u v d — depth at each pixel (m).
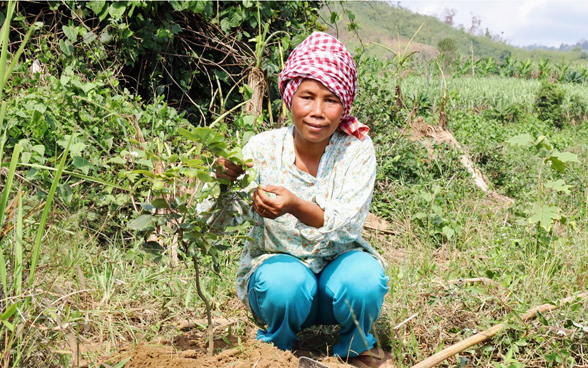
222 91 6.14
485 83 20.17
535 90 17.67
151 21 5.59
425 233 4.50
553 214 4.05
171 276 3.28
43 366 2.22
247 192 2.51
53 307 2.37
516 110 13.67
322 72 2.38
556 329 2.80
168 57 5.78
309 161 2.64
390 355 2.82
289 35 6.14
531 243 4.13
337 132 2.67
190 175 2.16
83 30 5.21
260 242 2.71
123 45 5.40
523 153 7.47
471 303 3.13
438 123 7.59
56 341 2.37
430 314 3.04
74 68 5.07
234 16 5.78
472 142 7.37
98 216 3.73
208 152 2.35
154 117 4.43
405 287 3.22
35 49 5.20
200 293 2.44
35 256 2.15
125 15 5.42
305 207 2.40
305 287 2.52
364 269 2.53
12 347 2.21
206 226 2.35
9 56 4.85
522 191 6.16
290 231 2.58
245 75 6.00
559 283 3.56
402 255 4.28
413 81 17.34
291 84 2.46
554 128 13.10
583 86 24.22
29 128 3.93
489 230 4.70
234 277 3.41
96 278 3.10
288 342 2.66
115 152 4.18
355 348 2.69
